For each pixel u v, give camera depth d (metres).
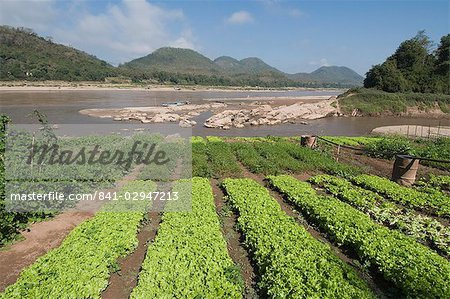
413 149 25.25
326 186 16.45
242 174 19.09
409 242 10.29
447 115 72.56
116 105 69.06
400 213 13.51
